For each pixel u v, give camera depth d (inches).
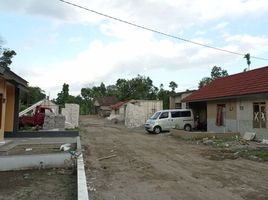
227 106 1025.5
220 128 1070.4
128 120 1692.9
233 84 1071.6
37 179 403.9
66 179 403.9
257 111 868.6
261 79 911.0
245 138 885.8
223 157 592.7
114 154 627.5
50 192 339.6
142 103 1718.8
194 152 664.4
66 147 652.1
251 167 492.4
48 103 1734.7
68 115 1533.0
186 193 340.2
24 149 647.8
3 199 313.6
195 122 1270.9
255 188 361.4
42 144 735.1
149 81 3240.7
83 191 293.0
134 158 579.8
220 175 431.8
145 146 771.4
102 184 377.4
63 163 482.0
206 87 1302.9
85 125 1724.9
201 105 1330.0
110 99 3752.5
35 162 473.4
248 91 879.1
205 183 385.4
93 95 4232.3
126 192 343.3
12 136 911.7
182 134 984.3
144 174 438.0
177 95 1638.8
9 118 912.9
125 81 3336.6
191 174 438.9
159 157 594.9
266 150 652.1
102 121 2314.2
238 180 401.4
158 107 1737.2
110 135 1091.9
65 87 3388.3
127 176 424.5
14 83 844.0
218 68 2267.5
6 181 392.8
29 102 2154.3
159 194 335.9
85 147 714.8
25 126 1267.2
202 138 917.8
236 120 970.1
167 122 1200.2
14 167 465.4
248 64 1305.4
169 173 445.4
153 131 1178.6
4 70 634.2
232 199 317.7
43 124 1218.0
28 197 320.5
